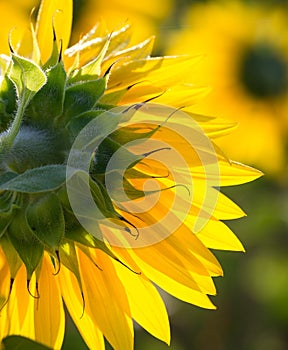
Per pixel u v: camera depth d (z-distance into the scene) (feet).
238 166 3.86
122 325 3.88
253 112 5.66
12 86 3.74
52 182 3.61
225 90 5.62
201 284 3.87
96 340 3.92
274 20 5.66
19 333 3.89
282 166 5.70
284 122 5.68
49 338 3.87
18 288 3.87
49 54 3.91
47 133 3.74
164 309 3.91
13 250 3.73
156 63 3.90
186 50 5.40
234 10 5.62
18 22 4.90
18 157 3.71
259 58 5.61
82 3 5.10
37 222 3.69
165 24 5.32
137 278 3.89
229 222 5.82
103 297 3.88
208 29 5.57
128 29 3.94
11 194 3.71
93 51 3.90
